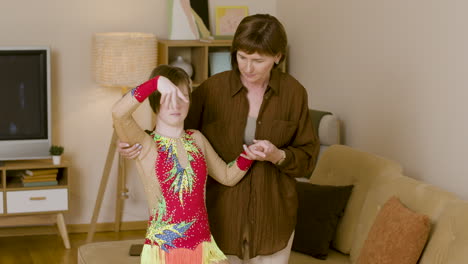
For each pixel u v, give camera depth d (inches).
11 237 204.8
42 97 193.0
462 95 130.0
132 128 86.5
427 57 141.2
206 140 96.0
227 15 219.0
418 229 110.4
